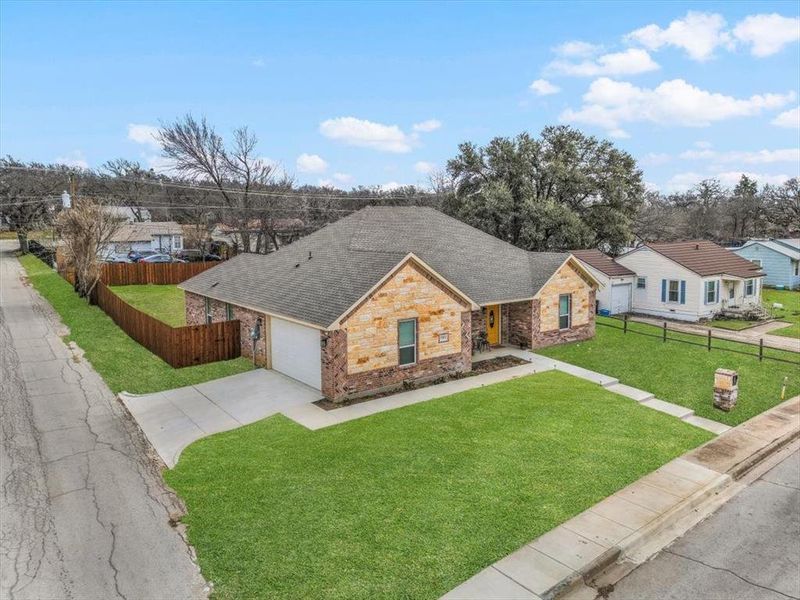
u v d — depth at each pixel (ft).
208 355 62.54
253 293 64.59
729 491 34.94
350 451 38.42
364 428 42.88
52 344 68.69
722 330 85.66
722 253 106.42
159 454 38.73
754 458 39.19
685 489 34.14
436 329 56.70
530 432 42.19
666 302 96.68
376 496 32.14
